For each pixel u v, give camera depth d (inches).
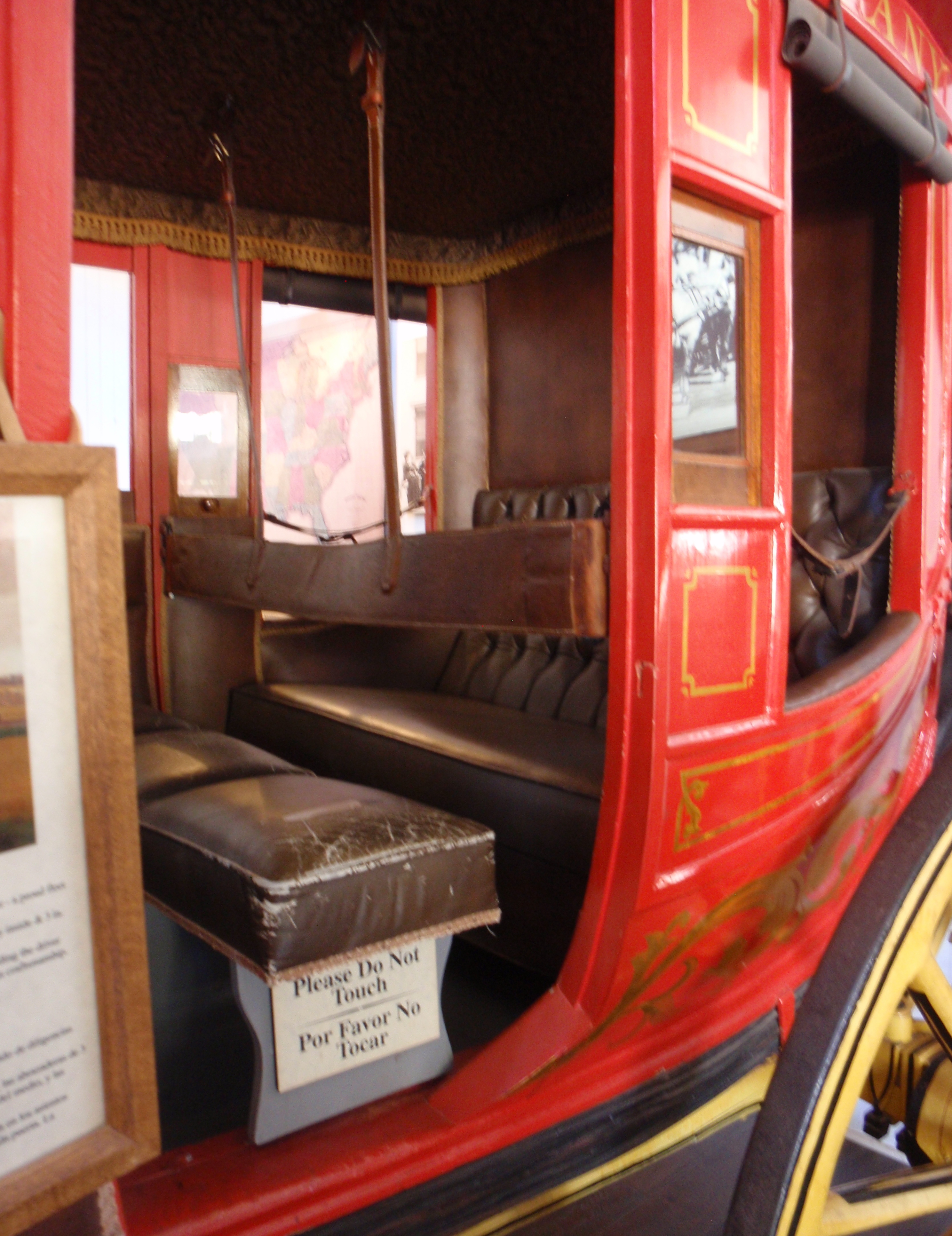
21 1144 25.4
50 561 25.9
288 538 252.4
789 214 62.6
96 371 126.2
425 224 138.7
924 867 42.5
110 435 127.9
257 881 44.8
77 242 122.5
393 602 71.8
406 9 81.2
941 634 98.7
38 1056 25.8
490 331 146.4
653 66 50.8
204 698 128.6
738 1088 66.2
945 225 94.7
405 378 214.5
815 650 98.8
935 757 97.1
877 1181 46.9
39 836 25.8
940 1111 66.7
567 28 84.6
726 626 57.7
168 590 124.6
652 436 50.4
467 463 148.7
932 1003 43.8
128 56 89.0
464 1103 52.0
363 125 105.1
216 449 132.8
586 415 130.4
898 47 78.1
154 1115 28.1
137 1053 27.6
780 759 64.1
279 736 115.8
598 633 53.7
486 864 52.7
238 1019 71.3
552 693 111.7
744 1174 39.2
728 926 62.9
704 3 54.7
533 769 76.5
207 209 128.5
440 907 50.6
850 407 105.3
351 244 138.6
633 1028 58.9
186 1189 44.8
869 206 102.5
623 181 51.7
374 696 117.9
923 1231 62.4
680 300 55.9
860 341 104.1
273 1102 48.3
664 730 51.9
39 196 29.5
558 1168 54.6
